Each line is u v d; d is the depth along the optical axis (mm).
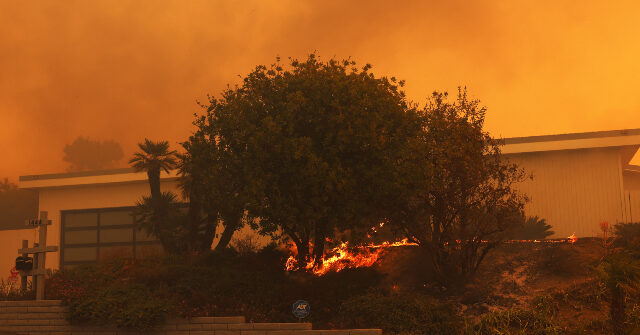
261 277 16328
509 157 26547
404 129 16109
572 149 25953
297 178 15531
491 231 16125
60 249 31516
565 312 13852
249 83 17406
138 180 29938
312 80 16266
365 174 15250
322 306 14859
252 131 16016
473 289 15188
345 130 15195
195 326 13891
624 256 12523
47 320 14375
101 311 13992
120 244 30484
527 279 15609
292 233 17203
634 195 25469
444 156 15688
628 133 25391
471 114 16469
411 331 13242
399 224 16250
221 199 17031
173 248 20656
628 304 13438
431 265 16688
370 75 16859
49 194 32156
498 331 12898
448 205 15820
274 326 13539
